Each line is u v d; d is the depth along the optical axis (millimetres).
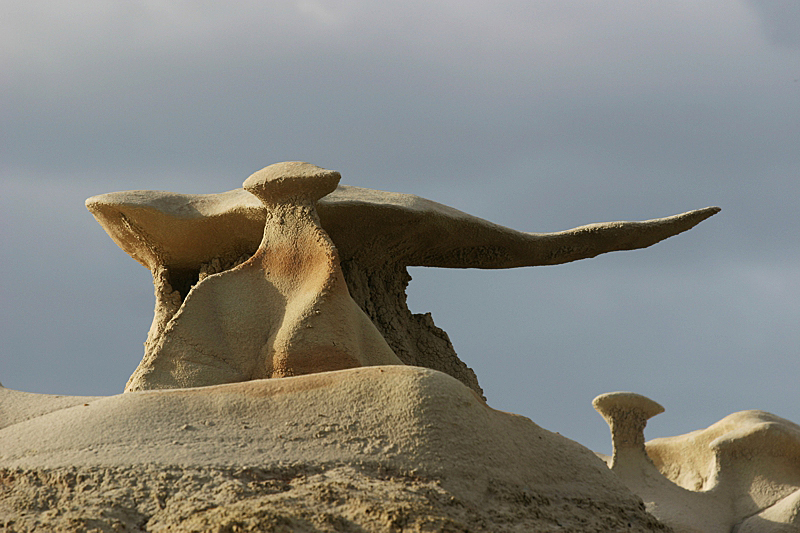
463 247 17500
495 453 11445
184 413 11391
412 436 11070
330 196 15688
